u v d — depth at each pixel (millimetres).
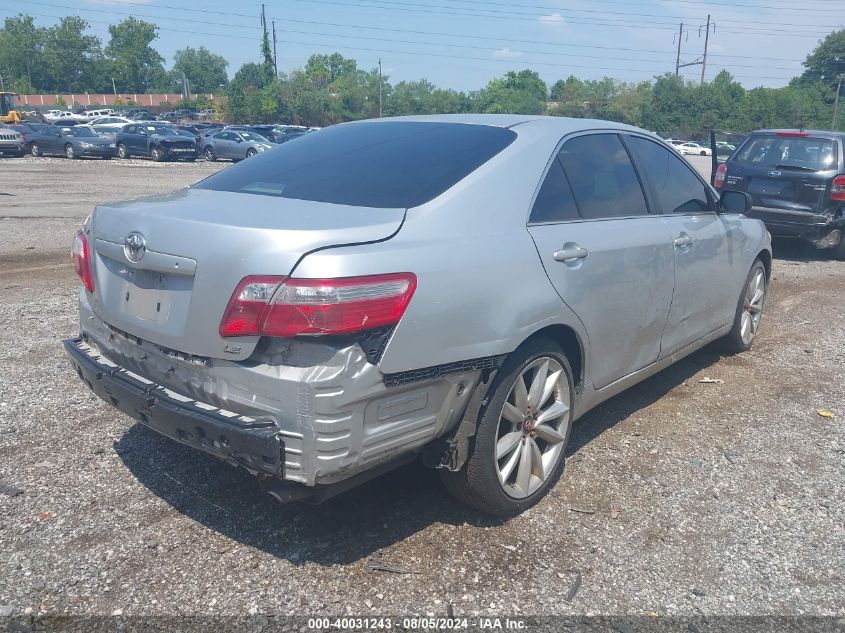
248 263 2660
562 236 3523
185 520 3367
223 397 2781
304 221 2822
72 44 126250
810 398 5137
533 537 3330
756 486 3863
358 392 2656
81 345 3582
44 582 2918
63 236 11125
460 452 3166
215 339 2740
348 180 3365
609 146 4195
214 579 2963
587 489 3773
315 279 2596
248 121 73062
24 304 6906
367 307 2641
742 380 5469
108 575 2971
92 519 3352
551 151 3697
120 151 32750
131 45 134250
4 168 26031
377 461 2834
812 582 3094
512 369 3266
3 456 3887
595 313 3709
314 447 2635
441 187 3195
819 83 87125
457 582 2994
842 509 3662
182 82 152125
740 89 75688
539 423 3535
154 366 3025
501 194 3324
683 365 5785
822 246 10422
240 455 2693
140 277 3055
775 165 10344
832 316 7461
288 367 2650
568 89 73938
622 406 4922
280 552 3146
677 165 4828
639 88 72875
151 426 3051
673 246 4371
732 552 3279
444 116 4141
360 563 3088
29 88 116250
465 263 2992
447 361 2920
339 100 76062
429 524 3398
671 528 3445
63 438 4121
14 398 4625
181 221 2895
